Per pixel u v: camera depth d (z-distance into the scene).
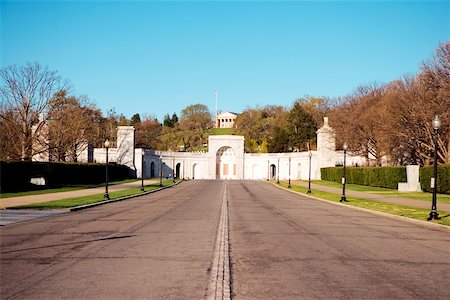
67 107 67.31
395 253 13.44
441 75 51.72
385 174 57.16
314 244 14.90
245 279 9.94
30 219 21.91
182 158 108.69
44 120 59.78
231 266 11.30
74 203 29.88
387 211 27.11
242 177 110.62
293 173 100.44
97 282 9.51
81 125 70.56
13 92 58.53
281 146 115.56
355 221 22.78
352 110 82.25
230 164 113.69
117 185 59.25
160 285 9.27
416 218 23.20
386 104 65.56
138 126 141.88
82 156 82.75
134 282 9.51
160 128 156.75
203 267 11.02
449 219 22.48
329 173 78.19
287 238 16.19
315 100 135.12
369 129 72.94
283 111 147.00
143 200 36.62
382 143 65.31
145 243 14.68
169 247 13.90
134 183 66.50
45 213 24.61
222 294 8.58
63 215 24.03
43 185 48.34
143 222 20.84
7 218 22.16
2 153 56.88
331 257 12.60
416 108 54.75
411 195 43.00
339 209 30.22
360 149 76.50
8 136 56.75
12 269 10.74
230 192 49.62
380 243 15.41
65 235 16.45
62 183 53.38
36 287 9.08
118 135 87.06
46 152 67.81
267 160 108.19
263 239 15.88
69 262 11.57
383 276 10.32
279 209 29.17
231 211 27.19
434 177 22.98
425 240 16.42
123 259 11.98
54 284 9.32
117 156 87.19
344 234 17.55
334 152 84.38
